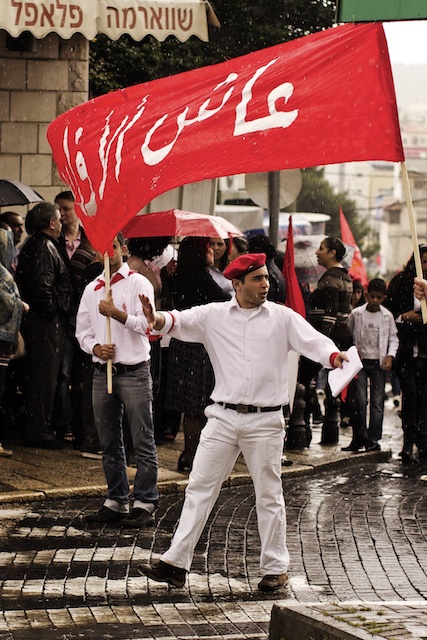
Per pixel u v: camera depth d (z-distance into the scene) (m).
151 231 12.56
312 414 16.58
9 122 15.36
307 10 19.22
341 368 7.78
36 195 13.83
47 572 8.35
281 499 8.19
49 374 12.62
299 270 17.53
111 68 19.47
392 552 9.33
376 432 14.17
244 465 12.43
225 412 8.05
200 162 7.97
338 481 12.36
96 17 13.83
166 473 11.70
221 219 13.40
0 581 8.09
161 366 13.47
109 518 9.85
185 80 8.30
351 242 22.39
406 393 13.64
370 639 5.99
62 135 8.78
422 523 10.38
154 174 8.14
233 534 9.69
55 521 9.87
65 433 13.18
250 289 8.01
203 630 7.16
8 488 10.74
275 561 8.15
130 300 9.64
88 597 7.79
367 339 14.07
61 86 15.59
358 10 7.64
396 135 7.57
